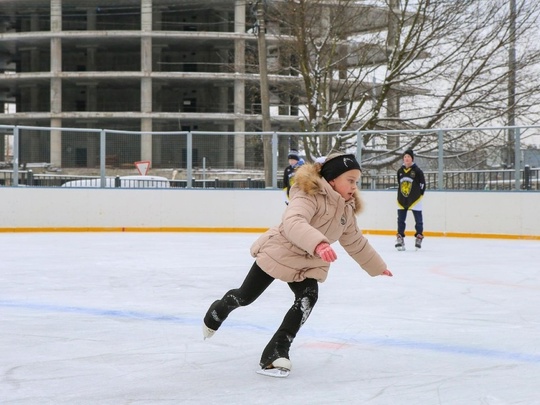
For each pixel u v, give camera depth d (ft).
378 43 98.43
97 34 188.34
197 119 189.37
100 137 61.72
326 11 102.83
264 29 85.56
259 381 13.20
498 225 53.21
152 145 63.26
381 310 21.62
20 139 60.08
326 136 65.31
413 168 43.01
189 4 192.85
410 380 13.41
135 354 15.48
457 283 28.04
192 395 12.28
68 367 14.29
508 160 54.03
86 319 19.92
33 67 202.49
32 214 59.00
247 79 187.62
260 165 63.41
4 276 29.76
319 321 19.69
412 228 56.34
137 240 50.42
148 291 25.64
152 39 190.29
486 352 15.88
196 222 61.26
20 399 12.04
